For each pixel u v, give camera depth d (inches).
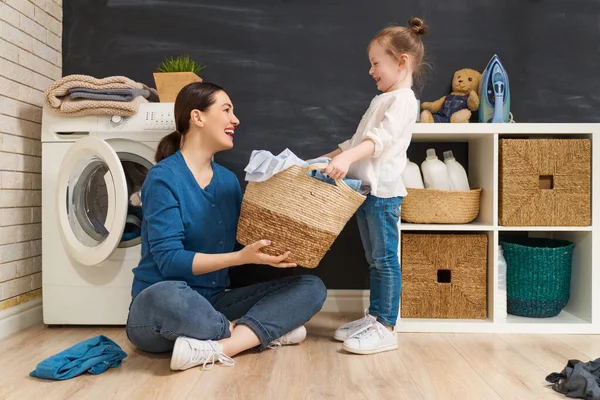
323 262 101.7
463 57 101.2
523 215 85.8
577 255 90.1
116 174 80.4
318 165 65.2
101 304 86.2
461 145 100.7
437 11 101.3
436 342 79.0
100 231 87.0
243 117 101.9
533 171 85.7
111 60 102.8
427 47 101.3
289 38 101.8
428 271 88.2
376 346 72.7
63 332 84.7
